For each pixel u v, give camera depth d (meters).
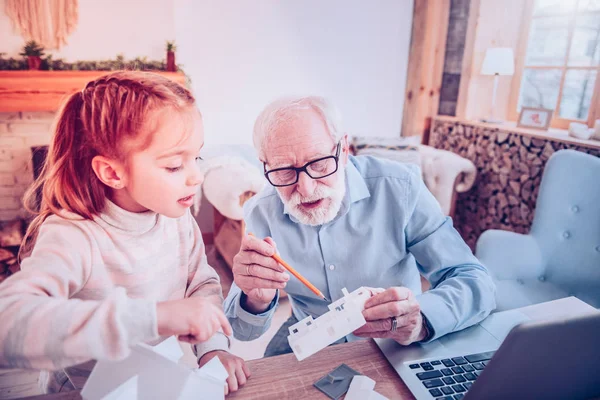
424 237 1.07
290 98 0.92
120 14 2.67
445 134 3.35
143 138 0.64
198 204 2.87
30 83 2.42
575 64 2.62
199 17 2.90
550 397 0.50
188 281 0.93
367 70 3.47
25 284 0.56
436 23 3.32
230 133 3.22
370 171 1.12
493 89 3.13
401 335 0.75
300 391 0.65
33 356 0.48
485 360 0.73
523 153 2.57
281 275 0.79
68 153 0.70
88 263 0.71
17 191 2.62
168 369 0.53
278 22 3.11
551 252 1.64
